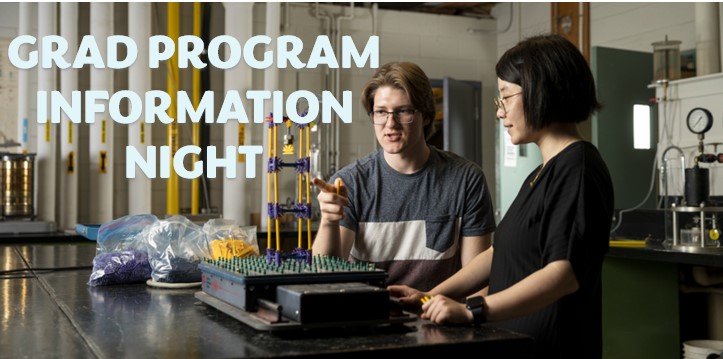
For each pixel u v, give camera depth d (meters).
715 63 4.43
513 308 1.27
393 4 6.42
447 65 6.50
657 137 4.86
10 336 1.21
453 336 1.15
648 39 5.24
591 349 1.45
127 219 2.05
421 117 1.92
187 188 5.86
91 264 2.40
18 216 4.73
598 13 5.66
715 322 3.68
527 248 1.45
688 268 3.68
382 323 1.18
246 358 1.01
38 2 5.25
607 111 4.86
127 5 5.71
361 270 1.30
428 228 1.99
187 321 1.32
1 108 5.33
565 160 1.41
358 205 2.00
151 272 1.90
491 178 6.56
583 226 1.34
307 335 1.15
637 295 3.52
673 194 4.09
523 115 1.47
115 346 1.10
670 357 3.60
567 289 1.33
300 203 1.43
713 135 4.05
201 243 1.87
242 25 5.30
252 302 1.22
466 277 1.74
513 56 1.47
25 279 2.04
